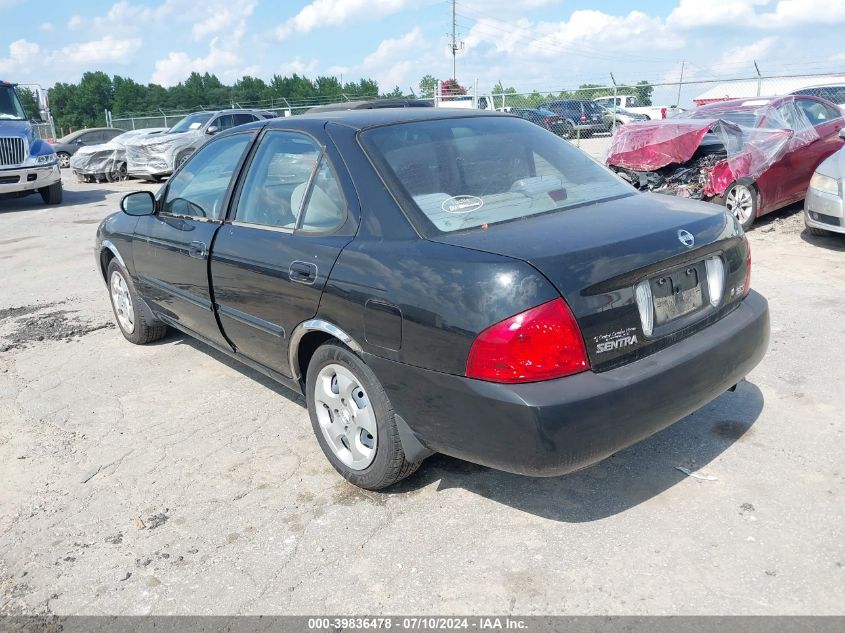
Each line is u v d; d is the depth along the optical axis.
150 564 2.90
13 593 2.79
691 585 2.54
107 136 29.28
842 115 9.63
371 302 2.85
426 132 3.39
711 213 3.17
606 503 3.07
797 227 8.34
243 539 3.02
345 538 2.97
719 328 3.00
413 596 2.61
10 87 15.33
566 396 2.46
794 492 3.05
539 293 2.46
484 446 2.61
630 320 2.64
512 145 3.53
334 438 3.35
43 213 14.02
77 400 4.58
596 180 3.52
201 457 3.74
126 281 5.27
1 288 7.78
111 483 3.54
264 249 3.48
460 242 2.74
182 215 4.40
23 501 3.43
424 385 2.72
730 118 9.08
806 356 4.46
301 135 3.52
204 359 5.20
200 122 19.08
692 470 3.27
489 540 2.89
